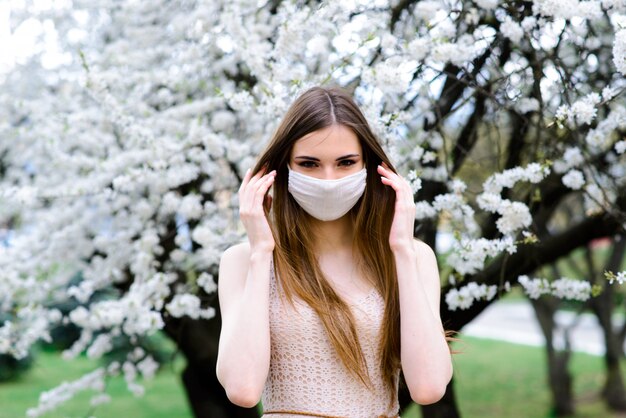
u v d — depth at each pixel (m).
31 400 8.48
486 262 3.21
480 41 2.66
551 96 2.91
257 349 1.67
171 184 3.13
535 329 17.34
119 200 3.48
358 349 1.71
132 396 9.05
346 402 1.72
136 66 3.73
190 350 3.90
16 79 4.33
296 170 1.75
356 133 1.75
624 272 2.33
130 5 3.76
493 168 3.28
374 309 1.76
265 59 2.90
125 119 3.07
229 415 4.11
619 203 3.22
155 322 3.06
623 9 2.49
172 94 3.65
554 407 8.07
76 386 3.62
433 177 3.00
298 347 1.73
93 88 3.00
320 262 1.82
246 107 2.69
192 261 3.45
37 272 3.77
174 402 8.77
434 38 2.58
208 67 3.43
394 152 2.57
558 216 7.08
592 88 2.95
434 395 1.68
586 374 10.38
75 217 3.75
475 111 3.06
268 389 1.77
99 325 3.32
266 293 1.72
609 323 7.87
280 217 1.82
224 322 1.77
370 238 1.83
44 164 4.09
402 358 1.72
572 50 3.28
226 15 2.87
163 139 3.13
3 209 4.42
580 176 2.76
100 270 3.70
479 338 15.50
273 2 3.20
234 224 3.38
